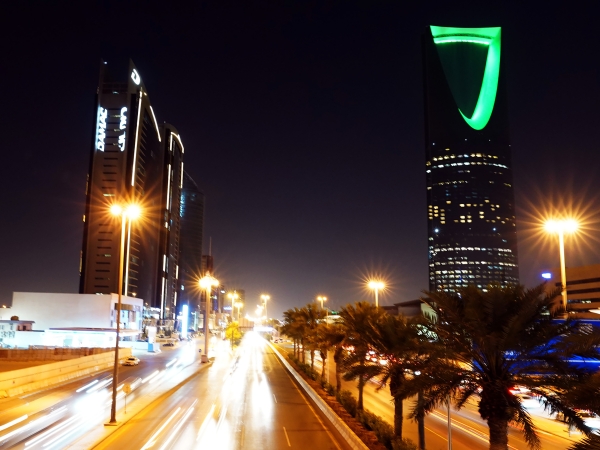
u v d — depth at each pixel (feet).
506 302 57.52
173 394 150.51
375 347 92.22
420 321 65.92
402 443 76.38
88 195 554.46
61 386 165.07
